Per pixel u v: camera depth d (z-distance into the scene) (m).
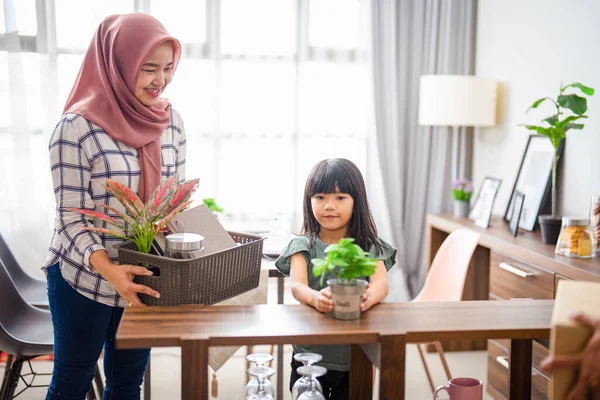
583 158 3.08
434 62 4.41
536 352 2.68
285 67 4.36
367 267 1.51
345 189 1.85
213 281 1.69
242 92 4.34
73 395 1.94
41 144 4.13
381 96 4.43
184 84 4.26
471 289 3.64
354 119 4.45
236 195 4.40
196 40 4.25
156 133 1.97
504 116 3.96
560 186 3.26
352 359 1.73
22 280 2.98
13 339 2.26
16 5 4.04
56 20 4.09
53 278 1.90
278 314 1.59
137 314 1.57
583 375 1.09
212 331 1.45
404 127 4.46
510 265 2.91
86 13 4.11
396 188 4.45
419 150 4.47
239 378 3.42
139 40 1.88
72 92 1.96
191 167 4.33
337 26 4.39
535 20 3.56
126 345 1.40
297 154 4.43
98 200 1.85
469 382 1.69
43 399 3.06
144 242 1.71
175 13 4.21
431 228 3.95
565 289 1.23
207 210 1.86
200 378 1.41
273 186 4.43
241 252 1.75
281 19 4.33
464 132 4.46
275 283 4.18
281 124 4.40
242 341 1.42
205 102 4.30
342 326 1.50
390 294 4.38
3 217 4.11
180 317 1.55
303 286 1.75
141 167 1.92
